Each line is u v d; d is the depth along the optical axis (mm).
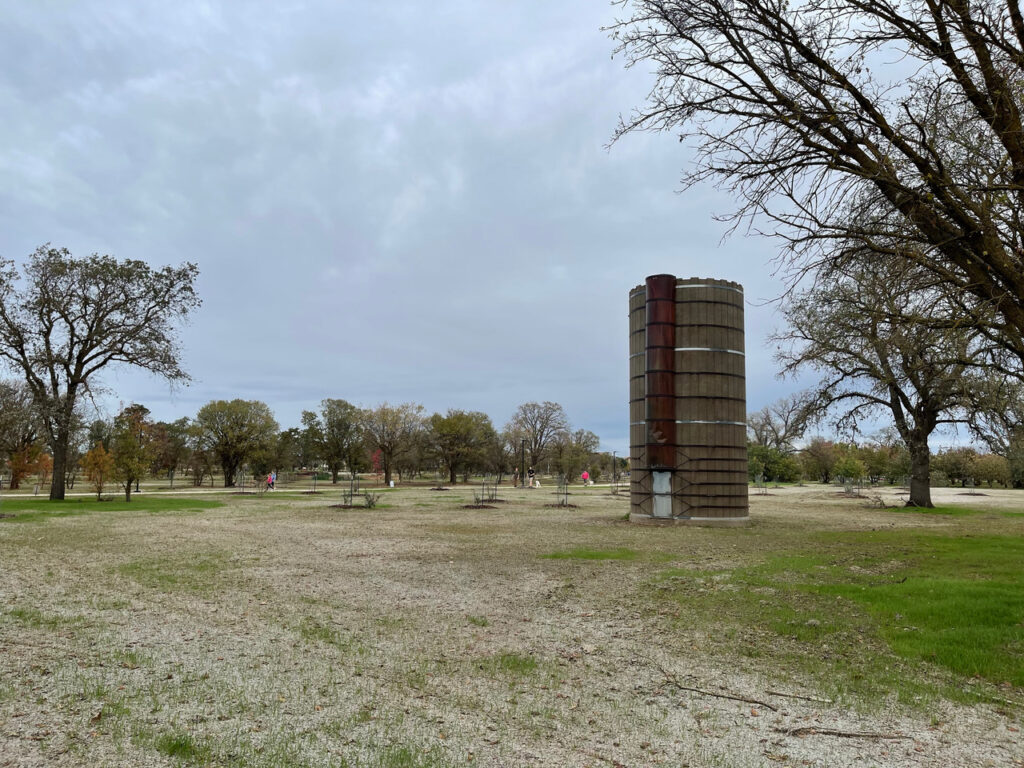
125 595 10312
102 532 19922
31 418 33281
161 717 5281
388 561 14742
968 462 70312
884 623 9039
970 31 6781
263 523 24328
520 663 7148
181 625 8438
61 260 33312
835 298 10320
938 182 6988
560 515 29641
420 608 9875
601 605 10266
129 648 7273
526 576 12859
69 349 34062
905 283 8039
